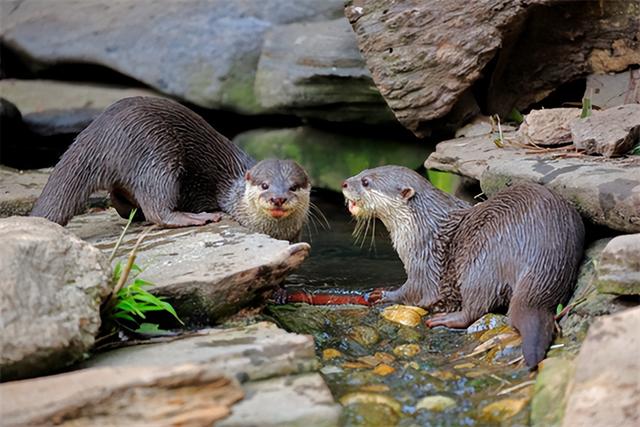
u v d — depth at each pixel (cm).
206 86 1528
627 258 760
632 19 1206
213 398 640
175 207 1065
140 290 788
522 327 804
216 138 1126
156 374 628
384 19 1251
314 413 656
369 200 988
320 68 1379
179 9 1600
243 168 1142
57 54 1617
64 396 605
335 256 1194
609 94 1237
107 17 1638
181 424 613
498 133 1232
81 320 710
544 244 850
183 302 828
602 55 1241
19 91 1625
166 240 988
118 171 1048
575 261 856
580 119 1070
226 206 1112
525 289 837
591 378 640
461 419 709
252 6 1559
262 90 1468
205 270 858
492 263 885
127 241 1005
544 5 1201
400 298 984
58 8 1684
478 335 871
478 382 765
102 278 745
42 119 1568
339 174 1441
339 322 932
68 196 1034
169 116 1077
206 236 984
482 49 1220
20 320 676
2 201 1219
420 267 967
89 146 1044
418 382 775
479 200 1189
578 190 898
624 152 1004
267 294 877
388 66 1258
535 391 709
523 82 1299
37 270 708
